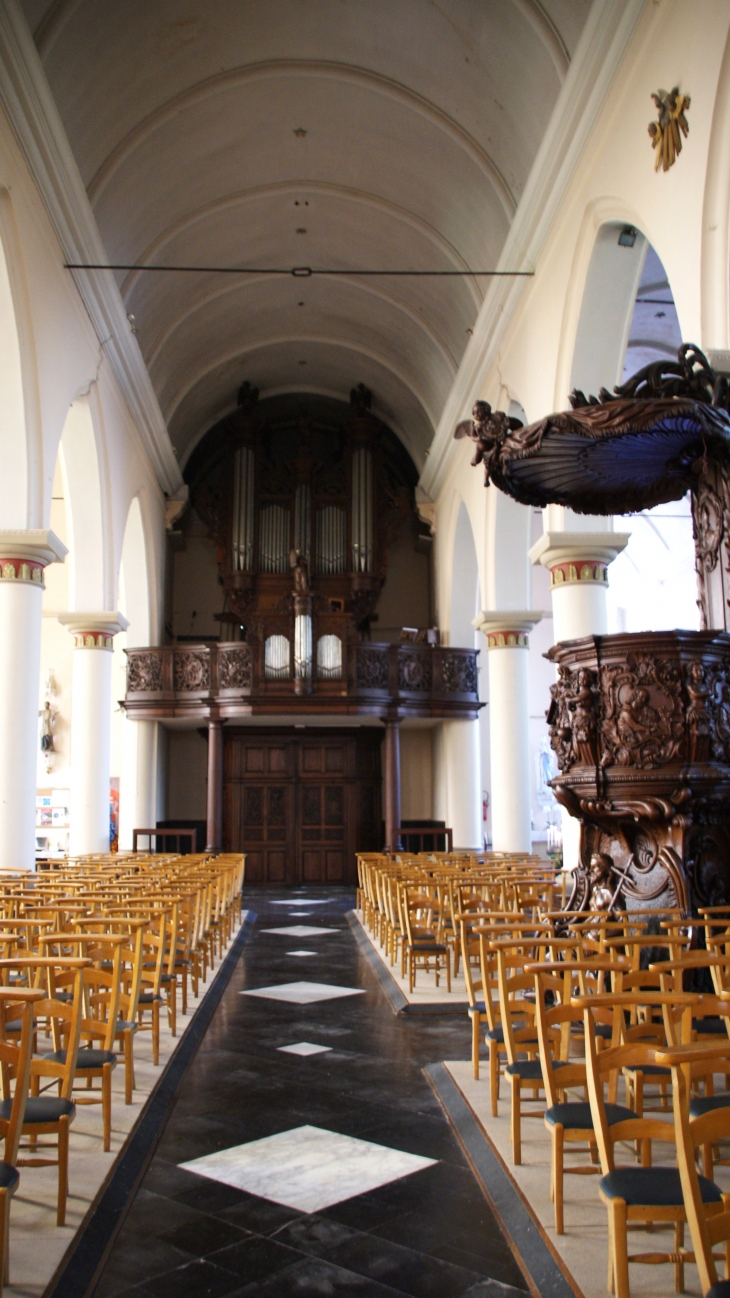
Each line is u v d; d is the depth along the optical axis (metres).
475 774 20.77
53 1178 4.10
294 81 13.28
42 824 21.75
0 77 8.88
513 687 15.97
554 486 8.51
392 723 19.89
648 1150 3.82
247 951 11.68
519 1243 3.55
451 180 14.10
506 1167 4.17
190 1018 7.38
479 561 17.19
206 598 24.06
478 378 16.08
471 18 11.05
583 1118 3.59
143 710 19.69
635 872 6.74
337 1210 3.93
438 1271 3.42
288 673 19.33
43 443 11.13
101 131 12.25
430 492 22.58
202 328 19.55
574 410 6.96
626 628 22.89
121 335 14.56
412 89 12.91
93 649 15.45
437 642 21.64
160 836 21.06
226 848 21.91
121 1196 4.01
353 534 23.17
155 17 11.20
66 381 12.27
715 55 7.06
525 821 15.70
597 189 9.83
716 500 7.12
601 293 10.63
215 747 19.45
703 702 6.48
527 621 16.00
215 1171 4.37
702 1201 2.66
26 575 11.11
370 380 22.89
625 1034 4.32
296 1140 4.77
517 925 5.11
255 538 23.14
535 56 10.72
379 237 16.66
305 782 22.28
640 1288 3.15
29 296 10.53
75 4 10.03
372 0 11.66
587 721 6.76
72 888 7.72
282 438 25.23
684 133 7.66
